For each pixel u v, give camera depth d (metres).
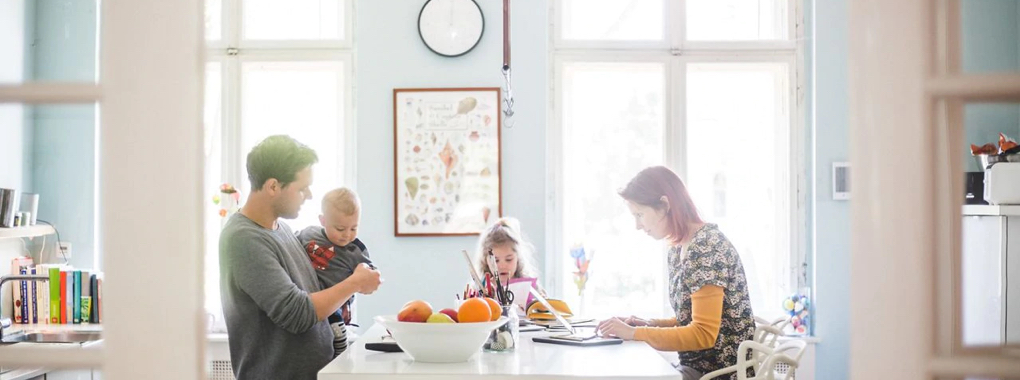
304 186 2.43
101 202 0.89
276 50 4.59
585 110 4.73
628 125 4.73
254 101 4.66
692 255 2.76
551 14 4.66
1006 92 0.79
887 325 0.83
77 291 3.92
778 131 4.74
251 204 2.42
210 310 4.55
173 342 0.88
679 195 2.85
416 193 4.47
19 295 3.91
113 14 0.89
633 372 1.98
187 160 0.89
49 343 3.45
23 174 3.85
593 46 4.66
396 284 4.47
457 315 2.22
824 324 4.54
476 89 4.47
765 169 4.75
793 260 4.66
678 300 2.88
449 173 4.47
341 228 2.85
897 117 0.82
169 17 0.89
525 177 4.48
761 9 4.77
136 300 0.89
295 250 2.53
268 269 2.29
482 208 4.47
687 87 4.73
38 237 4.04
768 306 4.73
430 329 2.08
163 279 0.89
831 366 4.53
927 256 0.81
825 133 4.57
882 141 0.83
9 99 0.88
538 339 2.61
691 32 4.75
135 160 0.89
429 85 4.50
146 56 0.89
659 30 4.74
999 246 3.16
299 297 2.28
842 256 4.55
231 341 2.36
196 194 0.89
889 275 0.83
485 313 2.16
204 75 0.90
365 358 2.23
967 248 0.84
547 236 4.61
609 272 4.71
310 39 4.59
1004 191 3.18
